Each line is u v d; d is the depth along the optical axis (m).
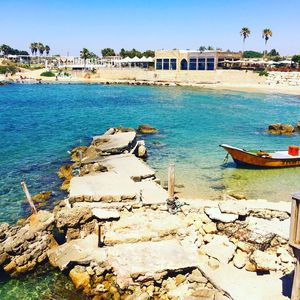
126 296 15.09
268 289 14.29
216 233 17.81
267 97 89.81
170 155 36.56
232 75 120.19
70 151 37.62
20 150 38.28
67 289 15.95
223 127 52.06
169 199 20.62
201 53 126.75
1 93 103.19
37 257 17.45
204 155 36.56
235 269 15.56
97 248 17.33
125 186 23.12
